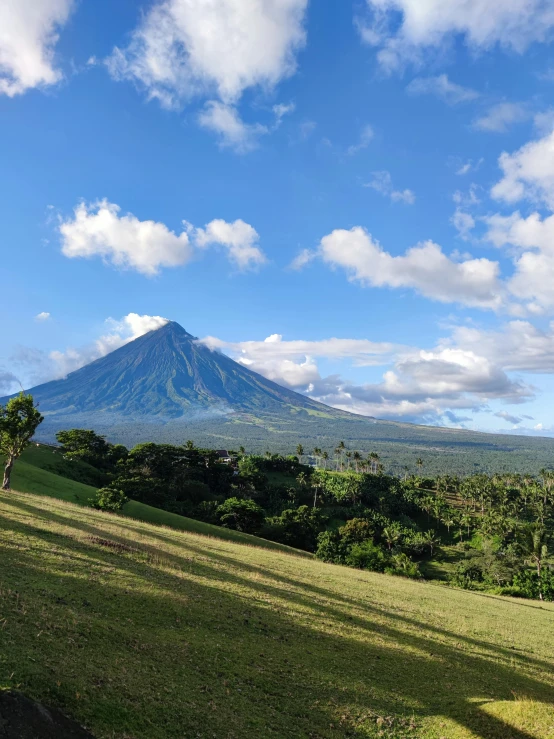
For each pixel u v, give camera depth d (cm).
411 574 7188
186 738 1055
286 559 4619
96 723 956
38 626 1338
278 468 15750
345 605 2797
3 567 1819
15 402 4866
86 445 11306
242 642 1762
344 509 12794
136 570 2341
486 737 1355
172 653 1496
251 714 1266
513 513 14300
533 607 5159
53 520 3148
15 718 813
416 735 1356
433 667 1975
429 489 17775
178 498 10362
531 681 2092
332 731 1293
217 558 3444
